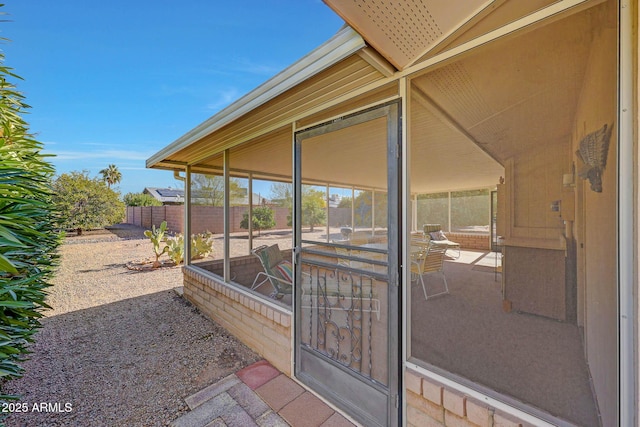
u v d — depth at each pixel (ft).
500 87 5.93
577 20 3.96
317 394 7.54
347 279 6.93
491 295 8.98
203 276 13.71
